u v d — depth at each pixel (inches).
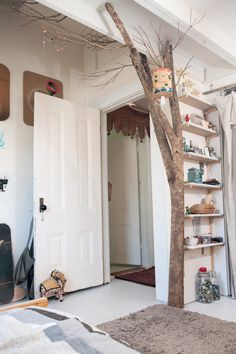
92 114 144.1
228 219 116.3
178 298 97.3
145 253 191.6
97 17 94.4
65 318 37.4
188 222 116.6
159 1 83.7
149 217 193.5
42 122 124.0
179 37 107.0
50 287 113.2
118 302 112.6
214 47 104.7
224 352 64.7
